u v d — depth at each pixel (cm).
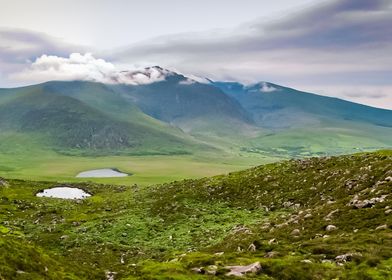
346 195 7181
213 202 9581
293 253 4406
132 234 7988
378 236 4544
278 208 8156
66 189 19550
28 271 3709
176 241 7162
